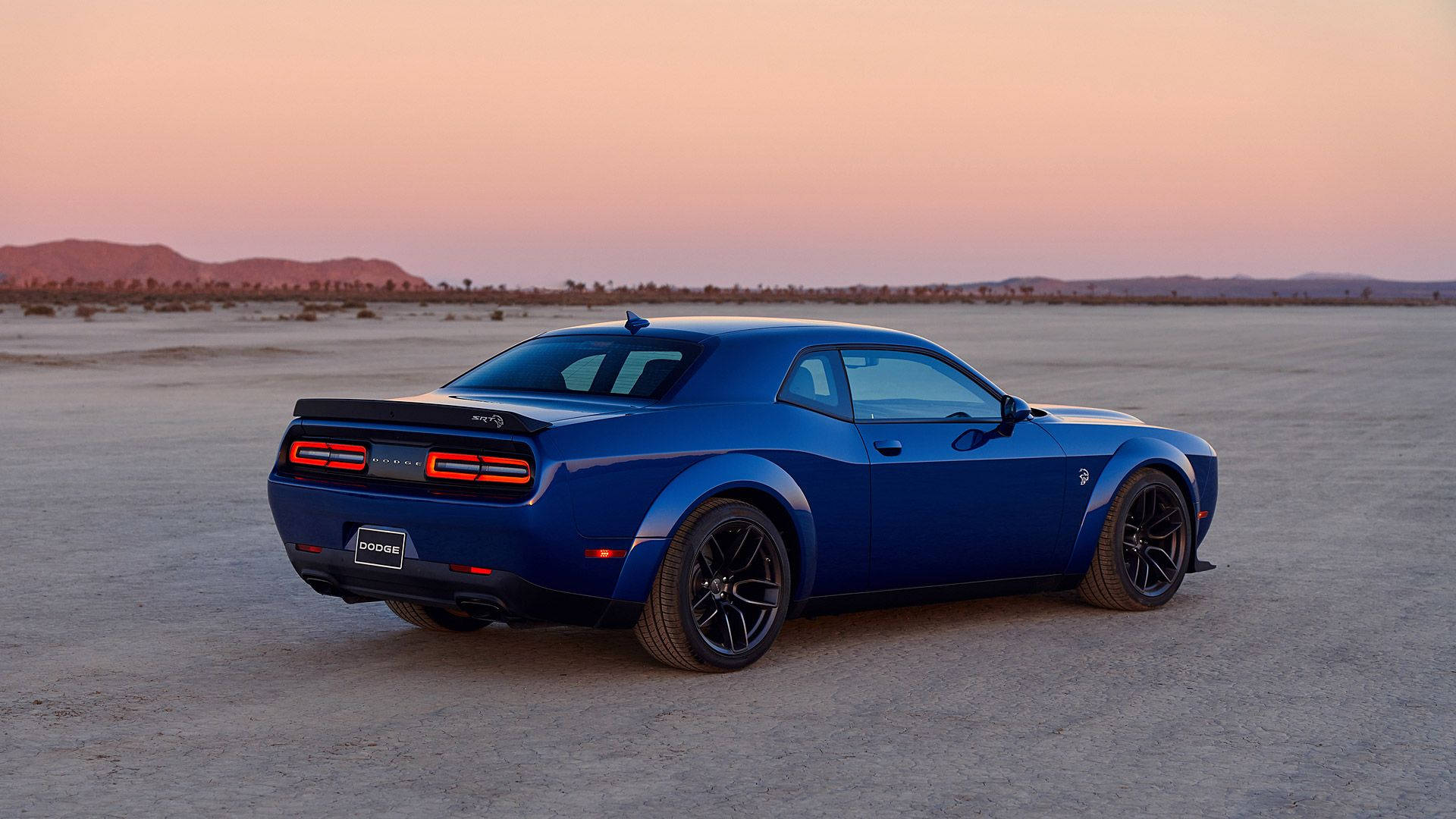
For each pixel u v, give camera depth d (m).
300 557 6.13
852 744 4.98
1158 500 7.57
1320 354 39.91
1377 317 110.50
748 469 5.96
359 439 5.92
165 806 4.24
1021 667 6.20
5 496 11.43
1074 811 4.29
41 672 5.94
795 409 6.25
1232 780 4.62
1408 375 29.41
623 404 5.95
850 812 4.26
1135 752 4.92
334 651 6.40
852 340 6.64
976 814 4.26
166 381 26.39
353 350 39.41
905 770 4.69
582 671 6.06
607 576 5.64
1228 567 8.78
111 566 8.49
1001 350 42.72
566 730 5.14
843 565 6.38
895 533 6.51
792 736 5.08
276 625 6.95
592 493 5.54
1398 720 5.36
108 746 4.88
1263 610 7.49
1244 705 5.56
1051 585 7.29
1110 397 23.12
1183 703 5.59
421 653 6.38
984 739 5.06
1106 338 54.72
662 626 5.82
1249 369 31.77
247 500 11.25
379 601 6.96
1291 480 13.03
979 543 6.82
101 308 100.44
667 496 5.73
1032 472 6.98
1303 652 6.51
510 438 5.50
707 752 4.87
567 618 5.67
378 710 5.39
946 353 7.00
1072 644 6.67
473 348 41.19
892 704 5.54
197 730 5.08
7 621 6.95
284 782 4.49
